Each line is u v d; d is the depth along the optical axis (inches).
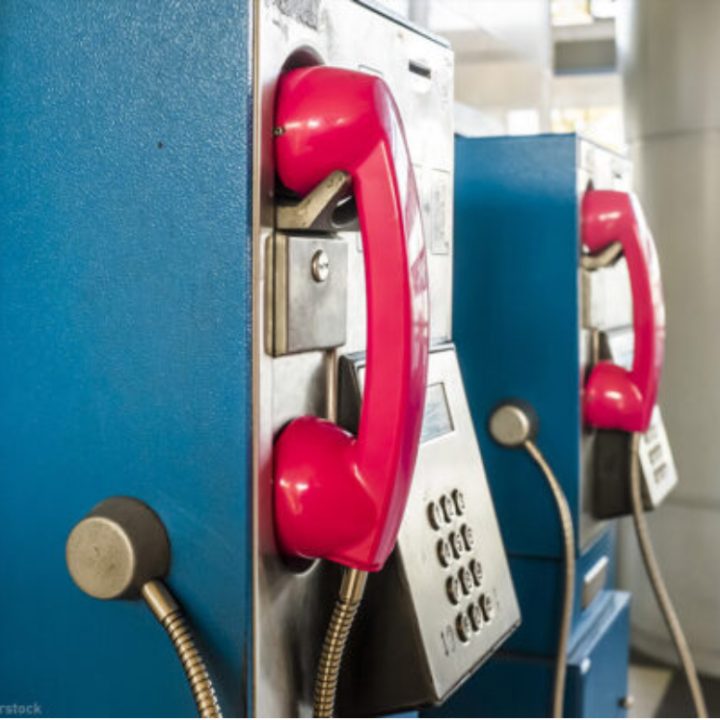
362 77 36.7
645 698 117.3
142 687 38.7
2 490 40.1
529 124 115.4
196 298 36.5
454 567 45.6
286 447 37.3
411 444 37.3
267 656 37.1
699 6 125.0
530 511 80.7
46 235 38.7
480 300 81.7
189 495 36.9
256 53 35.3
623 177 95.1
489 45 101.7
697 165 126.6
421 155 49.6
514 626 50.8
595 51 220.7
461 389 52.6
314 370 39.9
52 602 39.8
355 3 42.6
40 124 38.6
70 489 39.0
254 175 35.4
